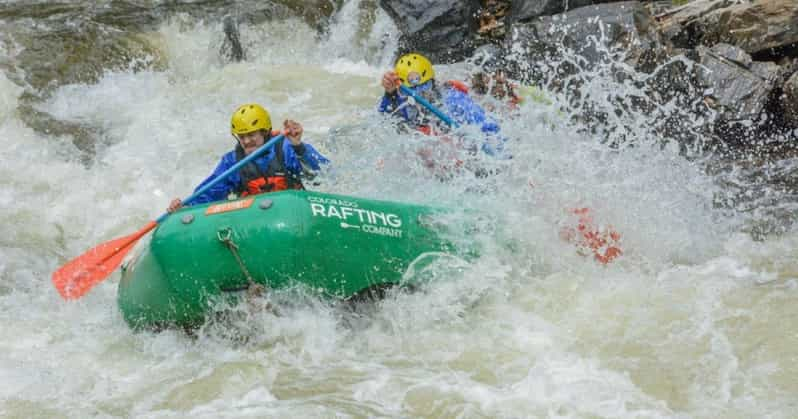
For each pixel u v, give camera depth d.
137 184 29.17
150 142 32.22
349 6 42.91
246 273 18.72
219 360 19.06
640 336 18.83
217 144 31.77
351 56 41.44
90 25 40.94
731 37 32.25
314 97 36.28
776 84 30.36
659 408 16.47
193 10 42.97
